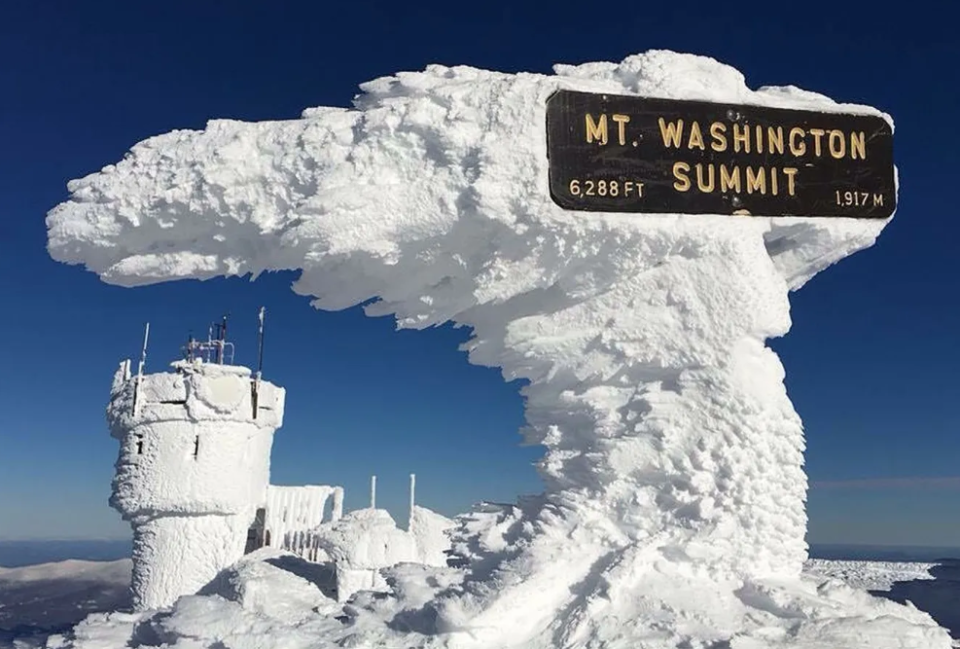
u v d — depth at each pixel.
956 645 6.71
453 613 6.09
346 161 6.79
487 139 6.67
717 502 6.67
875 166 7.54
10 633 9.65
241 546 17.08
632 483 6.95
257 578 8.11
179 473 16.31
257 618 7.11
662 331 7.05
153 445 16.44
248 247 7.29
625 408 7.16
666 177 6.99
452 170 6.75
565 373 7.45
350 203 6.65
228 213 7.02
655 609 6.10
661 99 7.06
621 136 6.93
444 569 7.50
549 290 7.46
